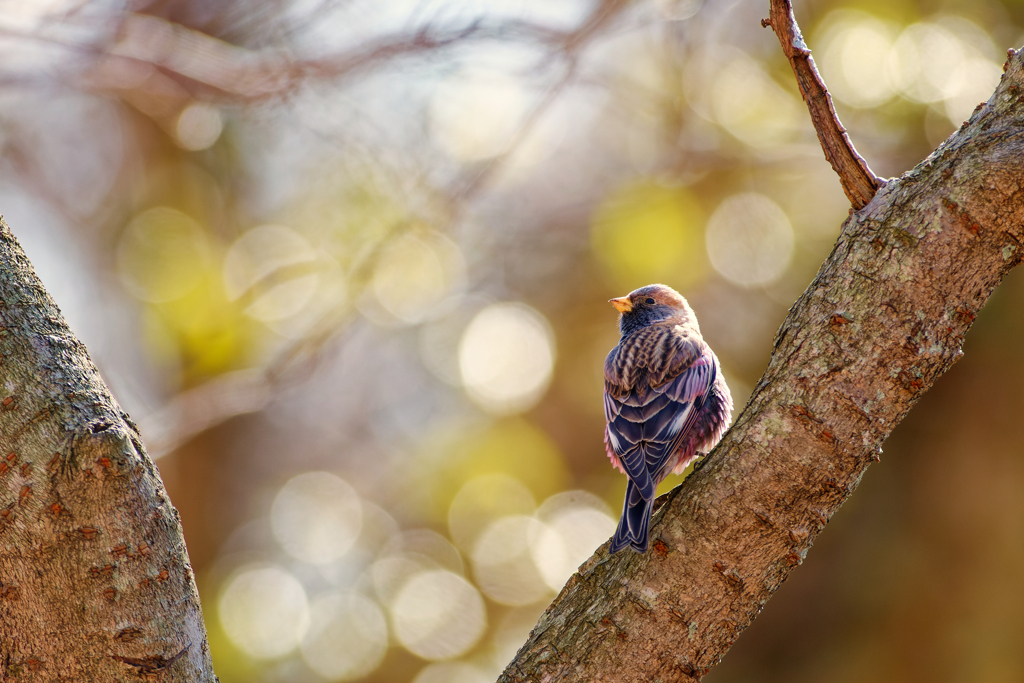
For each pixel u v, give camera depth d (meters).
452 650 10.19
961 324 3.19
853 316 3.21
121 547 2.86
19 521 2.80
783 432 3.20
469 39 6.52
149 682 2.86
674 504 3.28
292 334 9.06
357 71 6.84
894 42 9.21
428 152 7.91
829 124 3.34
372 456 12.36
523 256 10.88
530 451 10.24
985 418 10.41
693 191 9.77
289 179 9.85
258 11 7.21
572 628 3.24
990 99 3.33
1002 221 3.17
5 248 3.02
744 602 3.17
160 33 6.80
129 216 11.19
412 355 11.67
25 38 6.36
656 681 3.14
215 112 9.12
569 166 10.72
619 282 9.87
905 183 3.31
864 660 10.46
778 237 10.21
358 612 10.52
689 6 6.48
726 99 9.31
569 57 6.55
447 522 10.27
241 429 12.78
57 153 11.45
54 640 2.83
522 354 10.81
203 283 9.61
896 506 10.91
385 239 7.48
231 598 10.36
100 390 2.98
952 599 10.22
